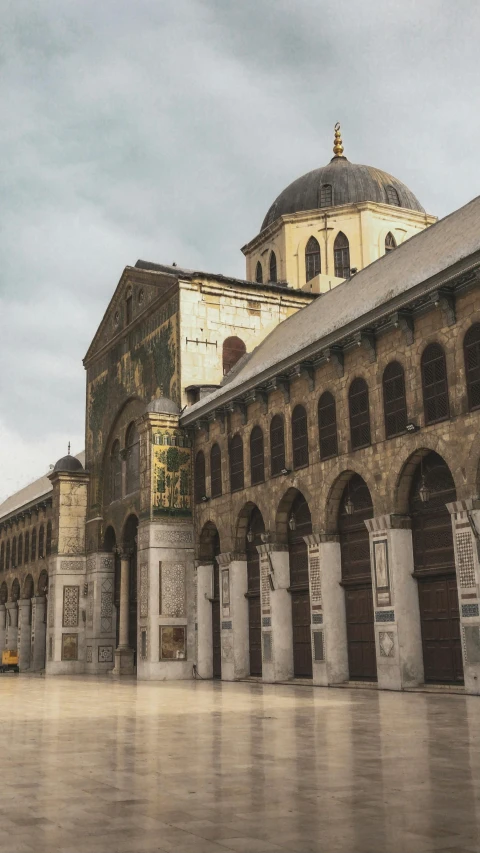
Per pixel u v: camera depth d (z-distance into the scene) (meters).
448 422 23.48
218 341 40.03
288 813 8.06
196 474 37.97
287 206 51.06
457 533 22.73
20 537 61.66
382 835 7.14
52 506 52.56
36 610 56.09
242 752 12.28
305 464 29.97
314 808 8.27
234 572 34.25
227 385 35.09
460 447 22.97
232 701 22.42
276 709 19.45
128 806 8.53
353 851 6.65
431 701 20.66
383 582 25.44
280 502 31.31
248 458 33.62
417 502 25.53
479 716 16.84
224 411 35.22
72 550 48.75
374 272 33.56
